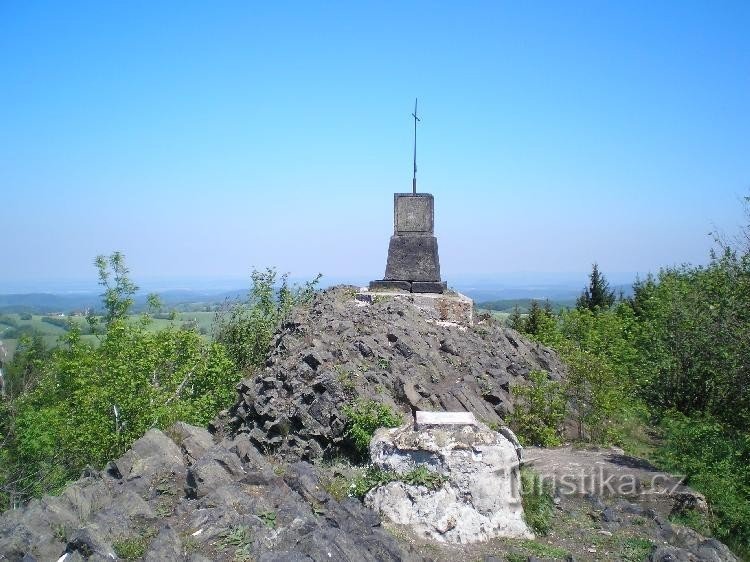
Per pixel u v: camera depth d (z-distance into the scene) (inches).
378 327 573.6
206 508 274.8
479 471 311.6
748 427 591.2
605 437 535.5
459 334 650.2
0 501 595.2
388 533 277.9
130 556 240.2
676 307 767.1
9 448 663.8
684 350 727.1
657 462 465.7
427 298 693.9
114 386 636.1
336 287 812.0
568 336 1006.4
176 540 245.3
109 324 949.8
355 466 378.3
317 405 424.5
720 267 712.4
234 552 240.8
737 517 402.9
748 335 609.9
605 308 1350.9
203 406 654.5
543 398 530.6
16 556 239.8
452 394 495.2
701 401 705.6
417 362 534.3
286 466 343.9
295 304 967.6
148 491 307.1
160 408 612.4
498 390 542.6
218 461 314.8
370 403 416.2
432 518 303.4
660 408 721.6
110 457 590.6
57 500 277.3
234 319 977.5
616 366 727.7
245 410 470.3
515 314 1494.8
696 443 505.0
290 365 489.1
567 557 293.1
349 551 243.8
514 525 314.0
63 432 642.2
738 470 470.0
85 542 239.6
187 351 748.6
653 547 313.0
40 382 805.2
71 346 924.0
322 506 297.1
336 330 571.5
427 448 314.7
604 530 339.3
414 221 737.6
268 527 258.2
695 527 380.5
